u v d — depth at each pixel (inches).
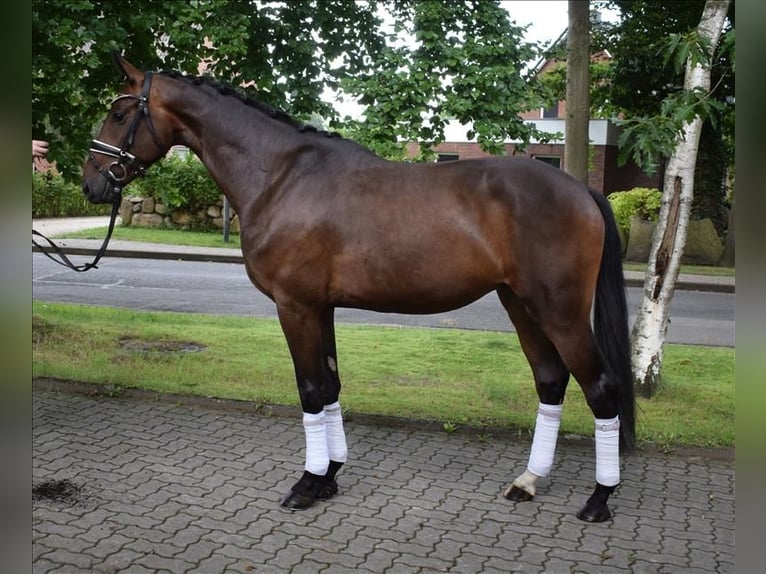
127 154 151.5
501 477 164.7
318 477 148.3
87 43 228.8
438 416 198.2
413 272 138.9
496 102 232.2
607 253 143.4
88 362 241.6
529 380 237.5
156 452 174.1
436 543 133.2
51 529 134.3
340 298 145.9
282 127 150.2
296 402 207.3
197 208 761.0
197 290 433.4
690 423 196.5
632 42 634.8
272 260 144.4
